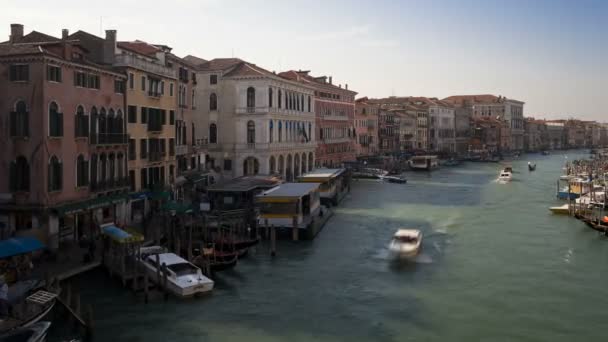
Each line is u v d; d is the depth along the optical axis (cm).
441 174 9881
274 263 3209
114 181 3559
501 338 2184
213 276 2925
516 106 19412
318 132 8125
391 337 2191
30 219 2969
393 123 12331
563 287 2789
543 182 8262
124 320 2309
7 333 1880
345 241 3794
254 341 2147
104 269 2812
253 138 5909
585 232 4103
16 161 2952
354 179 8444
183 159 5100
